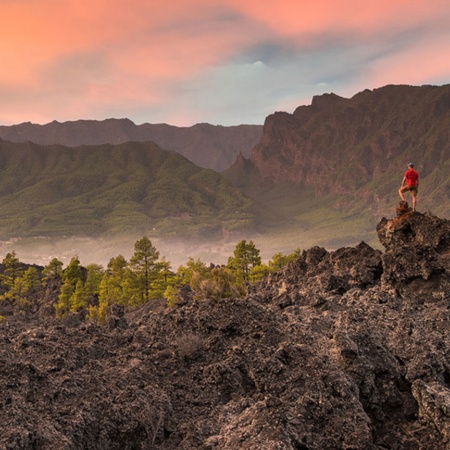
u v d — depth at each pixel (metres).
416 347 15.70
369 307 20.41
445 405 12.00
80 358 14.80
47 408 11.23
